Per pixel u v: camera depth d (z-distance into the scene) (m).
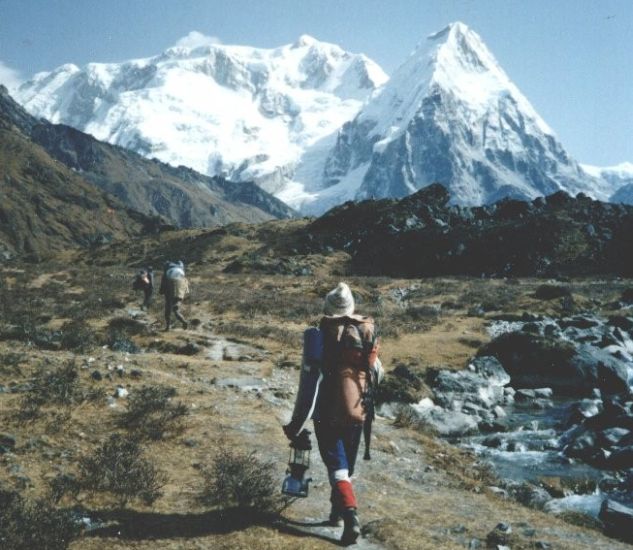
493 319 28.36
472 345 21.84
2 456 6.15
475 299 36.12
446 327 25.44
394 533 5.39
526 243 71.12
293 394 11.71
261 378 12.66
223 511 5.55
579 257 68.62
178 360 13.08
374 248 81.62
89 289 33.59
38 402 7.99
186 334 19.11
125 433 7.45
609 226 73.81
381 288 45.81
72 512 5.17
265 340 19.98
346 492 4.98
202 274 60.69
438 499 6.84
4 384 8.75
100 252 103.38
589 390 18.48
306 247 86.50
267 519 5.51
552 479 10.12
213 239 98.12
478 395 16.45
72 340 13.72
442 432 13.30
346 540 4.99
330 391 5.04
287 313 26.69
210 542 4.89
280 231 98.81
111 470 6.00
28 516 4.71
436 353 20.62
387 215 88.06
